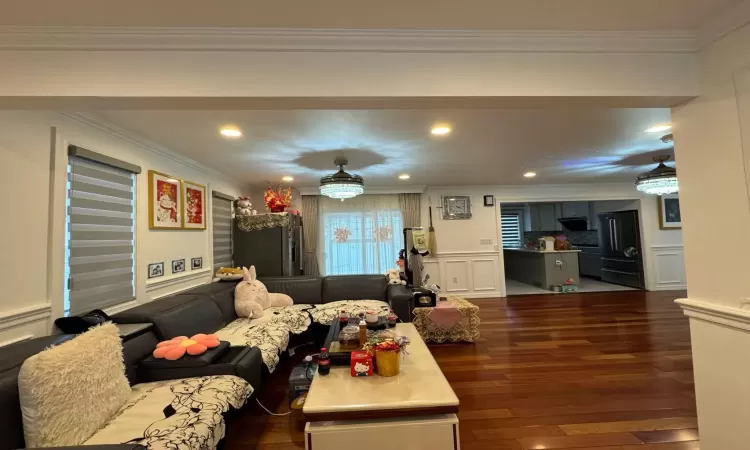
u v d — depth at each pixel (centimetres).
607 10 128
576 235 866
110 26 128
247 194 518
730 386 139
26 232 172
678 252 636
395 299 370
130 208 255
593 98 147
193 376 190
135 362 189
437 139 288
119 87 131
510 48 143
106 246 230
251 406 238
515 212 917
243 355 210
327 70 139
